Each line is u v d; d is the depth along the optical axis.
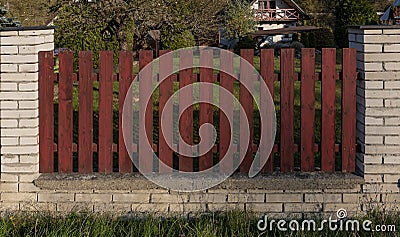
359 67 4.07
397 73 3.95
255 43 24.34
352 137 4.10
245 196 4.10
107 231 3.76
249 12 26.03
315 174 4.12
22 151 4.10
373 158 4.03
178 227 3.89
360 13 25.05
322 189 4.08
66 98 4.12
